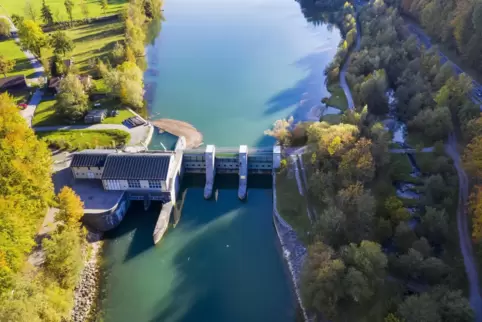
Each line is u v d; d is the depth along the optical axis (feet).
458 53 568.82
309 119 547.90
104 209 381.60
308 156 429.79
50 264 315.99
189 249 381.60
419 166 411.54
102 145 473.26
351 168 365.40
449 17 577.43
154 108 586.86
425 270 292.81
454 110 451.94
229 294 342.03
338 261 282.56
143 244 382.42
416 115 470.80
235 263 368.48
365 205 327.47
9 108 404.36
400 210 339.77
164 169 400.88
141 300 336.29
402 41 630.74
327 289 281.54
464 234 335.06
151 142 505.66
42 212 371.35
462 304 254.88
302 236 371.56
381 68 566.36
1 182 328.29
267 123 551.18
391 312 278.67
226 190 452.35
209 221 412.36
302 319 317.63
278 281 351.87
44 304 276.62
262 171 464.24
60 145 466.70
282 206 402.72
